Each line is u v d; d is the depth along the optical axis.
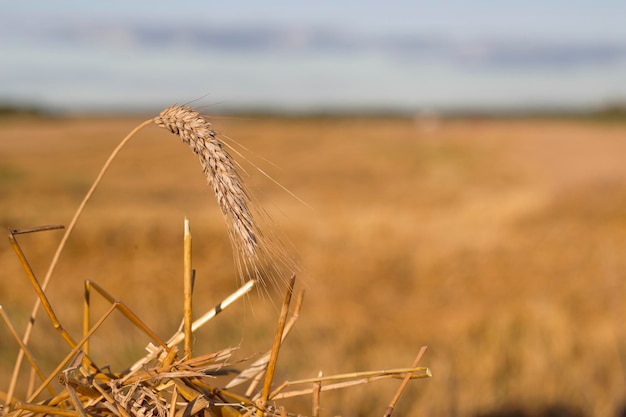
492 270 10.18
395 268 10.32
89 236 10.45
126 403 1.59
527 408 5.25
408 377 1.82
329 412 4.64
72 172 29.08
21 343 1.80
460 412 5.03
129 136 1.75
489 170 34.97
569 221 14.30
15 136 57.84
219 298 7.88
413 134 73.06
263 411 1.66
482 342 6.68
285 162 37.75
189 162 36.38
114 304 1.68
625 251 11.19
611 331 7.03
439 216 15.81
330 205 18.42
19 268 8.41
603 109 154.38
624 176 22.81
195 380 1.68
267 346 6.02
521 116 196.12
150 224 11.75
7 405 1.84
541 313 7.33
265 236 1.53
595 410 5.22
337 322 7.34
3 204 15.21
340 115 170.88
